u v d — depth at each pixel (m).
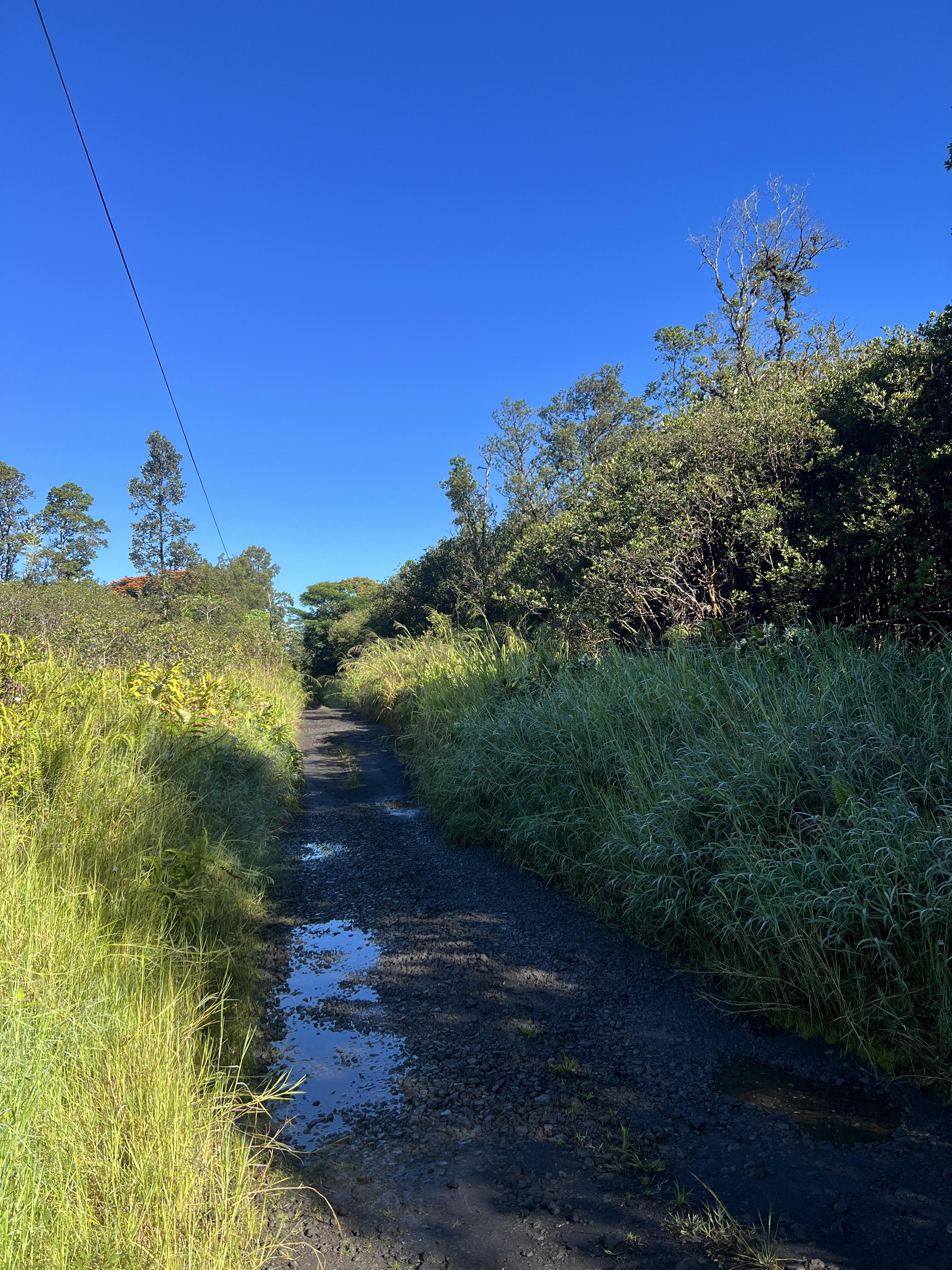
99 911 3.70
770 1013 3.69
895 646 5.44
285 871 6.30
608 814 5.43
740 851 4.07
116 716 6.37
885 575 7.59
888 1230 2.29
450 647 14.32
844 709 4.64
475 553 23.44
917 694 4.61
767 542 8.09
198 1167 2.34
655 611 9.53
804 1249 2.22
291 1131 2.95
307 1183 2.62
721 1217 2.37
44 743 5.18
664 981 4.13
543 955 4.58
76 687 6.38
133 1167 2.24
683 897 4.38
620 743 5.99
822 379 9.57
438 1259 2.25
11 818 4.38
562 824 5.82
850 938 3.55
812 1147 2.71
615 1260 2.23
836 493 8.43
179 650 12.55
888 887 3.44
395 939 4.95
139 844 4.67
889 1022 3.28
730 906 4.00
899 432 7.70
